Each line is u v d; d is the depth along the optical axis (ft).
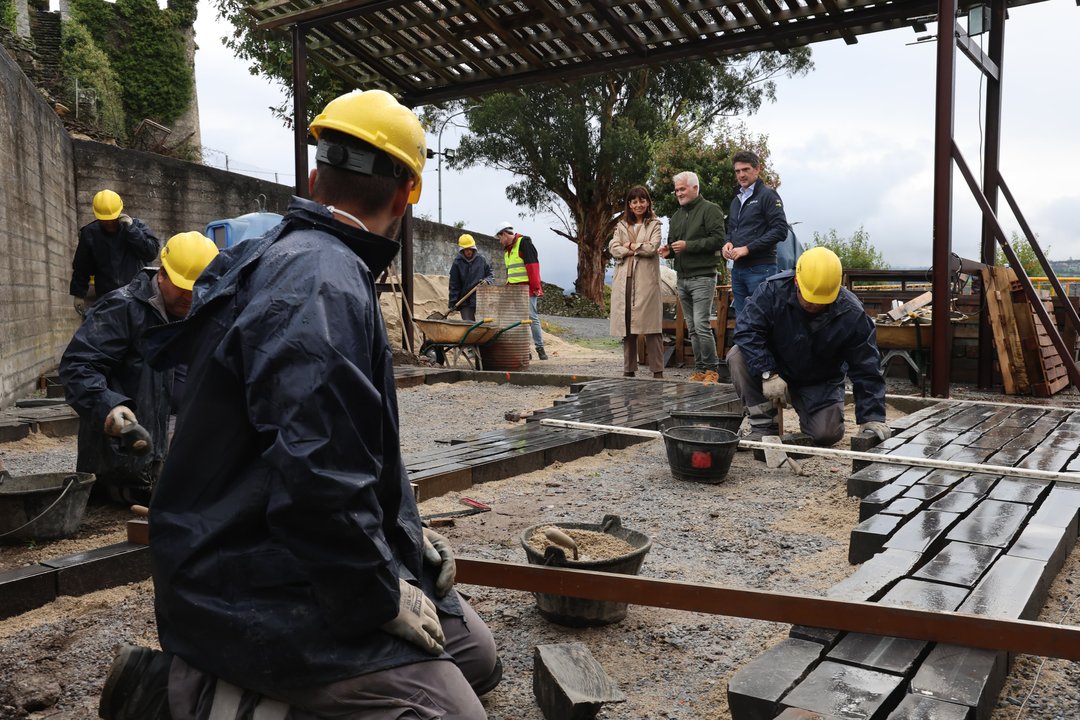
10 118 28.99
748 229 27.96
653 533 13.57
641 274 31.12
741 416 19.01
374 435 4.90
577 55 34.30
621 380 30.53
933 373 25.12
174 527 4.99
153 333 5.35
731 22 30.76
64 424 23.63
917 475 14.56
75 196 45.93
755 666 7.48
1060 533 11.19
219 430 4.94
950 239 24.73
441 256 81.15
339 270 5.10
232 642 4.86
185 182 52.60
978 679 7.13
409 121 5.79
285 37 69.05
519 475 17.94
